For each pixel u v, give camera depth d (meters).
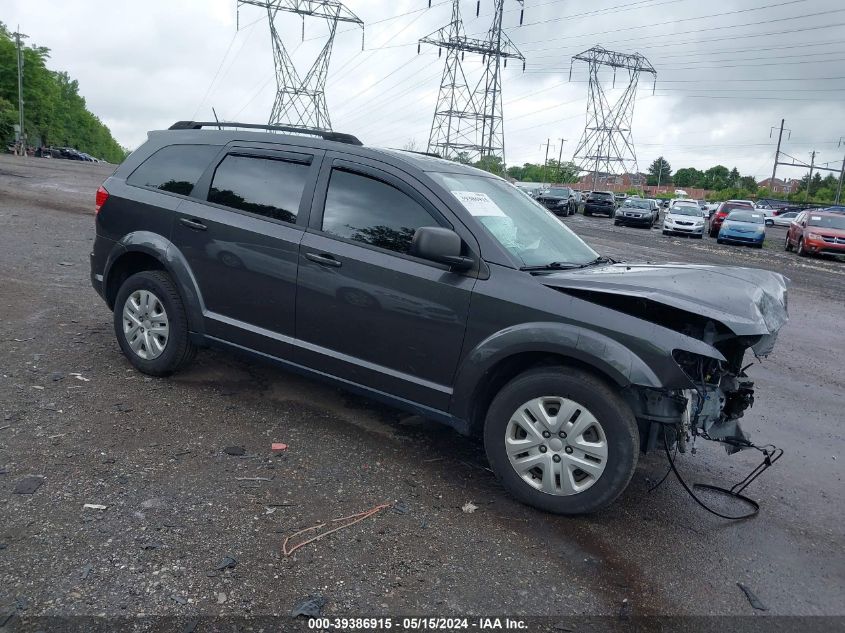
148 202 5.09
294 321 4.46
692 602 3.05
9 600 2.63
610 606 2.96
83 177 26.34
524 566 3.20
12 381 4.80
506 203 4.52
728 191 105.06
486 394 4.02
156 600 2.71
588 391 3.55
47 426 4.16
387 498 3.71
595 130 85.62
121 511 3.31
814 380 7.14
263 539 3.20
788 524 3.89
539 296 3.70
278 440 4.30
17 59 77.00
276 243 4.46
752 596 3.13
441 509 3.66
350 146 4.46
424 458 4.27
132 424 4.31
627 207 36.56
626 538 3.55
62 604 2.64
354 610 2.78
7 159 35.94
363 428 4.63
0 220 12.57
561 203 39.94
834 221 24.31
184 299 4.89
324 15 54.47
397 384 4.12
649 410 3.59
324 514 3.48
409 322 4.02
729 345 4.13
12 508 3.25
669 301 3.39
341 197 4.36
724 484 4.39
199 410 4.64
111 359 5.47
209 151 5.03
